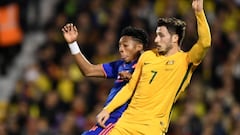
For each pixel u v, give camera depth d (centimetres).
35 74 5109
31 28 5603
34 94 4922
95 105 4831
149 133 2616
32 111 4806
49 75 5094
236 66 5359
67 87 4969
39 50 5394
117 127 2648
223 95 5109
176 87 2634
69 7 5444
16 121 4709
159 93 2633
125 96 2667
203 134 4828
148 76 2642
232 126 4975
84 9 5403
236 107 5084
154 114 2628
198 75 5169
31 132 4628
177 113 4922
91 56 5166
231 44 5484
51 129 4681
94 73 2808
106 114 2653
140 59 2683
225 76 5269
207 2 5631
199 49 2594
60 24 5359
